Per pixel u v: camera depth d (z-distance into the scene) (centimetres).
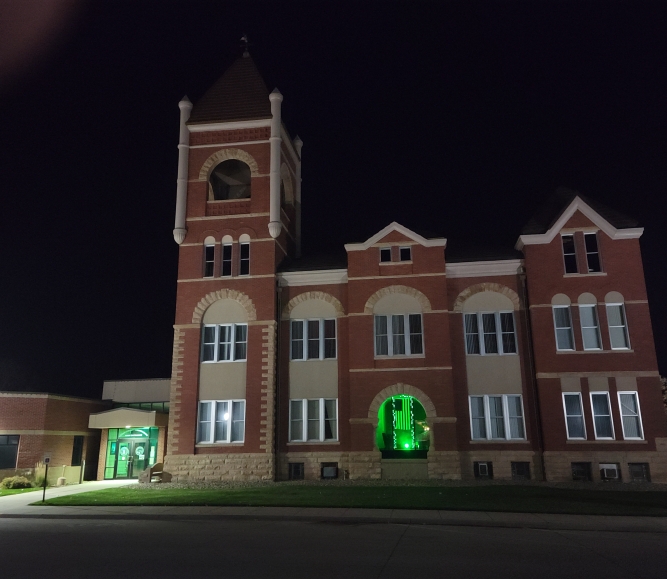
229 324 3331
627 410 2939
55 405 3578
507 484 2764
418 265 3222
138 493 2561
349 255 3300
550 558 1206
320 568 1091
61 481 3231
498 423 3067
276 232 3366
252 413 3167
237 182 3994
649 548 1335
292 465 3169
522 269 3203
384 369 3106
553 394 2973
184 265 3422
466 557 1210
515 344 3138
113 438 3728
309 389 3244
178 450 3169
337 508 2017
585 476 2884
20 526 1728
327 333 3319
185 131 3600
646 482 2802
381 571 1067
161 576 1027
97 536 1501
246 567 1099
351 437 3058
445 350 3083
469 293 3225
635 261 3073
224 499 2250
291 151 4038
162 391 4216
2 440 3406
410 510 1956
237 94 3669
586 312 3078
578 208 3159
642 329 2991
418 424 3350
